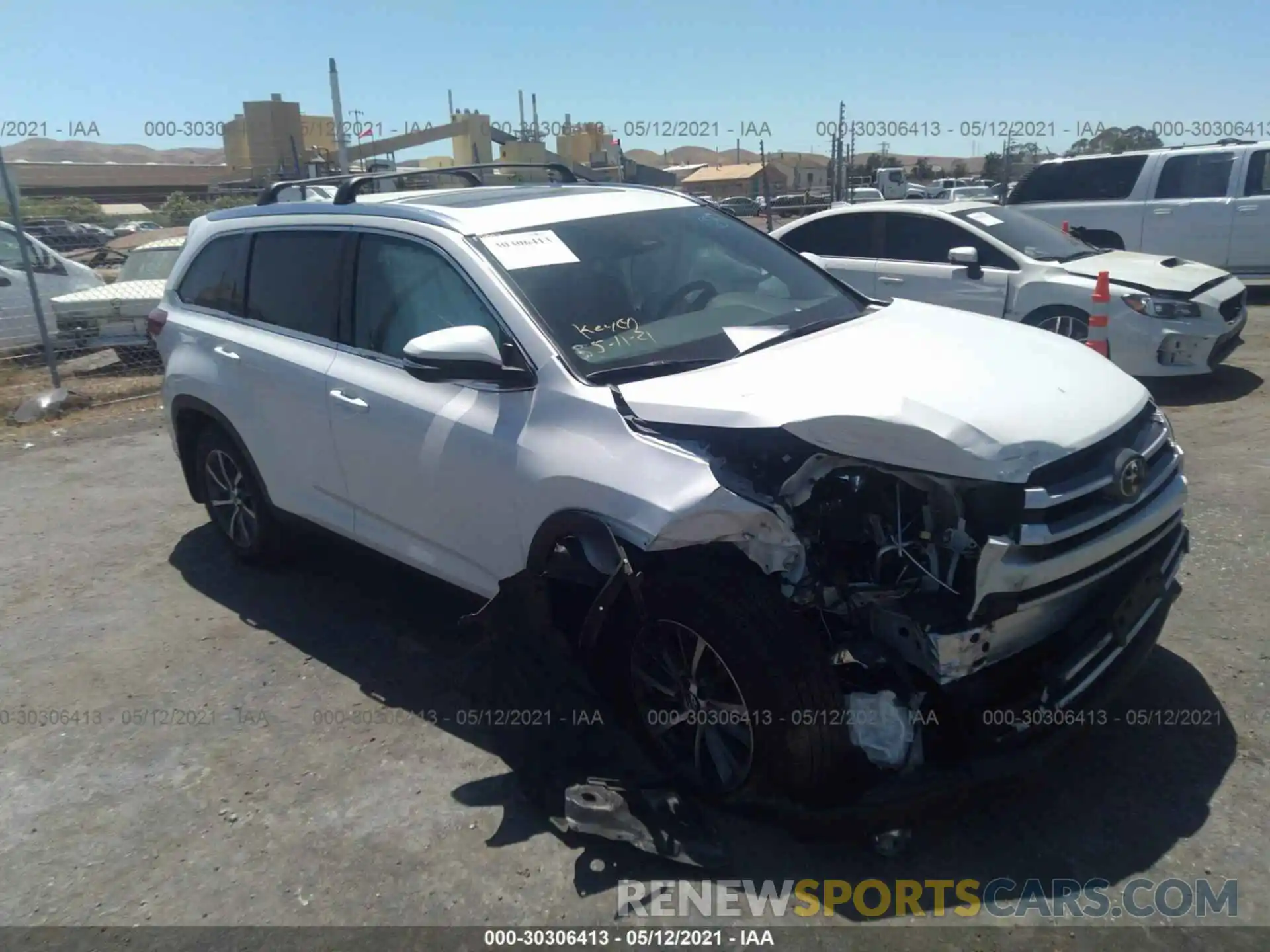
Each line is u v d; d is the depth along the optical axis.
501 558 3.61
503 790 3.43
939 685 2.94
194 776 3.61
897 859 2.98
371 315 4.18
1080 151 16.38
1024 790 3.25
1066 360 3.48
